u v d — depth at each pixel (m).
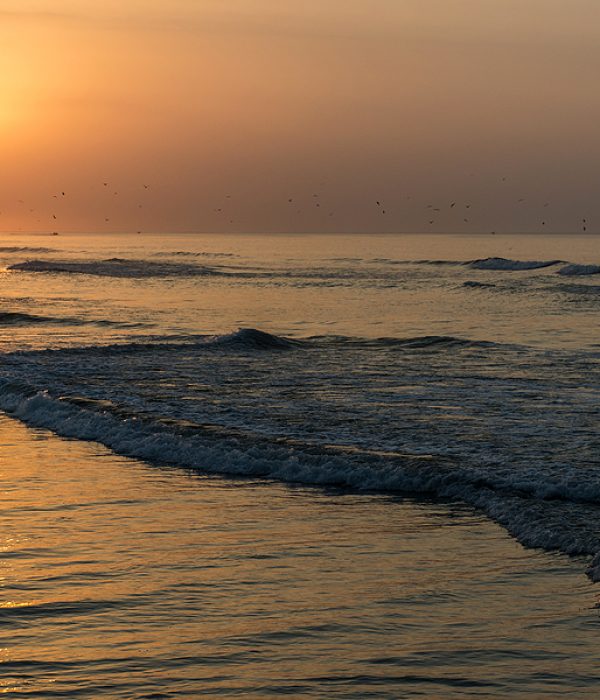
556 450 21.62
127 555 14.48
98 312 62.81
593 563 13.88
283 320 59.56
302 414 26.39
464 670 10.32
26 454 22.11
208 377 33.88
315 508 17.48
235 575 13.55
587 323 57.38
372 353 41.34
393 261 163.88
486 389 31.09
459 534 15.75
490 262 139.62
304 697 9.70
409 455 20.59
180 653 10.75
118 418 25.11
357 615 11.96
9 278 101.75
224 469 20.59
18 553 14.54
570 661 10.55
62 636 11.23
